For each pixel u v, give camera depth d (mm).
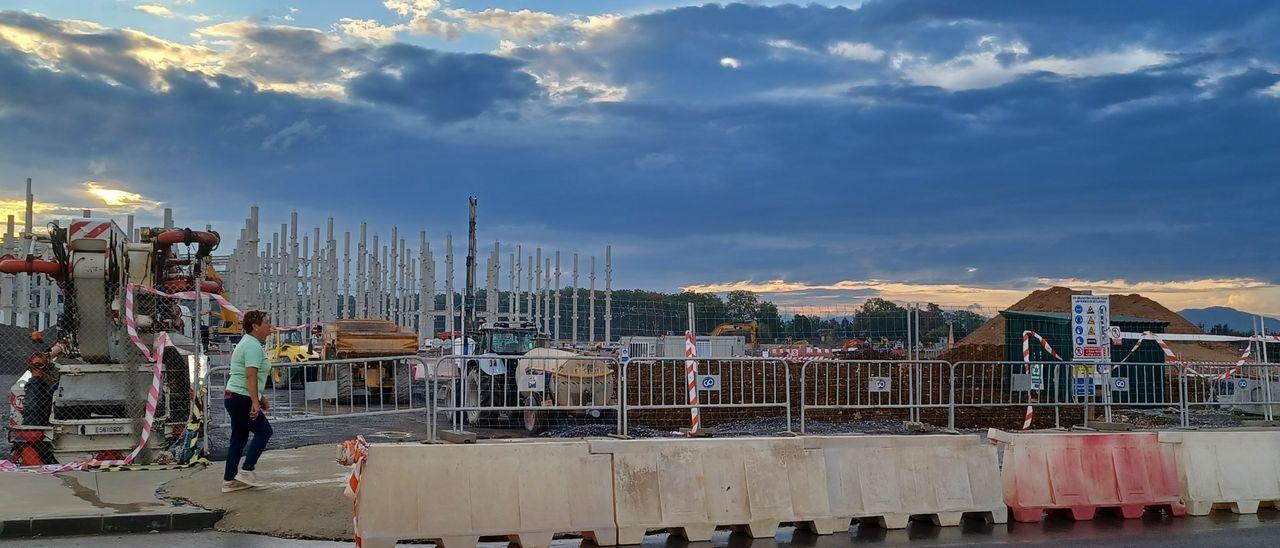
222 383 26859
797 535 10938
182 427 14648
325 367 20000
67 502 10969
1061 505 11938
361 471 9516
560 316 41031
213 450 15500
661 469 10555
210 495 11352
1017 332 24891
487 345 24391
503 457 9969
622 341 25531
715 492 10664
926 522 11820
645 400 18547
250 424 11586
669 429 18641
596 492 10242
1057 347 23797
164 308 16047
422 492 9617
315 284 41812
